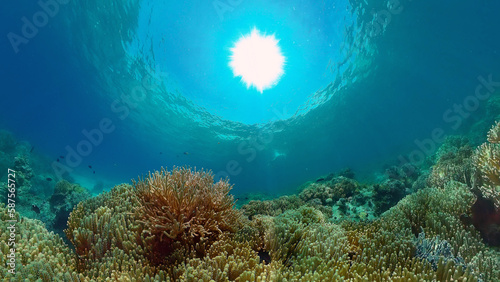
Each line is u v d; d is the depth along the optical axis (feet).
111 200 14.24
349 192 39.11
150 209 12.41
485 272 10.02
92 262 10.43
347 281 9.07
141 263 10.15
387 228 15.08
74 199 37.96
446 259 10.48
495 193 15.02
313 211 18.21
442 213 15.34
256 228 14.73
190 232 11.55
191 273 9.11
